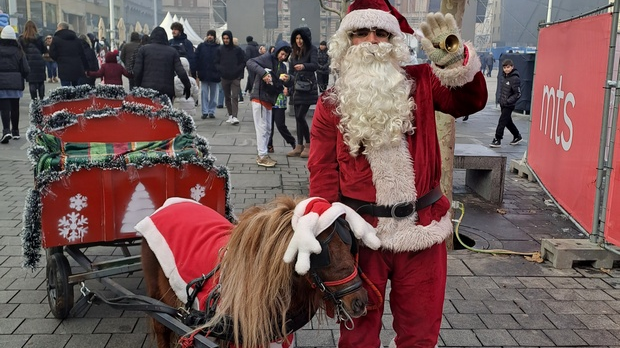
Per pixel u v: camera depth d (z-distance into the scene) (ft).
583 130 19.38
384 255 8.66
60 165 11.55
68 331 12.41
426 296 8.85
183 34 44.47
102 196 11.85
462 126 46.16
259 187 24.30
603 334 12.79
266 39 124.06
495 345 12.26
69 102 13.46
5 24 45.75
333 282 6.94
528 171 27.78
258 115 27.61
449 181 17.95
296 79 29.53
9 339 12.01
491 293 14.80
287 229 7.13
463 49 8.11
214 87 43.60
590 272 16.34
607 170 16.40
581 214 19.22
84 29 158.20
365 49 8.36
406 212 8.50
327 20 135.13
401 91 8.36
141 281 14.83
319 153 8.96
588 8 73.31
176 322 8.57
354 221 7.43
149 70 30.12
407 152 8.57
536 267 16.63
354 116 8.30
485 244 18.51
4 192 22.62
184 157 12.42
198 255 8.73
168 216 9.75
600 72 17.83
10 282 14.75
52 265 12.36
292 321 7.46
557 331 12.89
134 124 13.37
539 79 26.55
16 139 33.22
